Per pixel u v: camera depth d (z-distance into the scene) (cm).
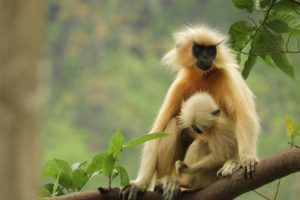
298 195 3062
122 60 5144
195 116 1198
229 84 1269
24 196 452
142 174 1218
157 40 5472
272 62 1176
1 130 449
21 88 451
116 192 1044
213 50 1328
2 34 447
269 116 4100
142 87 4888
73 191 1042
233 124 1227
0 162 448
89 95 4894
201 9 5488
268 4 1114
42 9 457
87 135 4500
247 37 1144
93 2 5603
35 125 455
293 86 4000
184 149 1281
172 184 1123
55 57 5328
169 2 5650
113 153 981
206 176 1196
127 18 5584
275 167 945
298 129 955
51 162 1039
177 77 1372
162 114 1287
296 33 1120
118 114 4628
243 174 989
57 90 5066
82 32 5438
